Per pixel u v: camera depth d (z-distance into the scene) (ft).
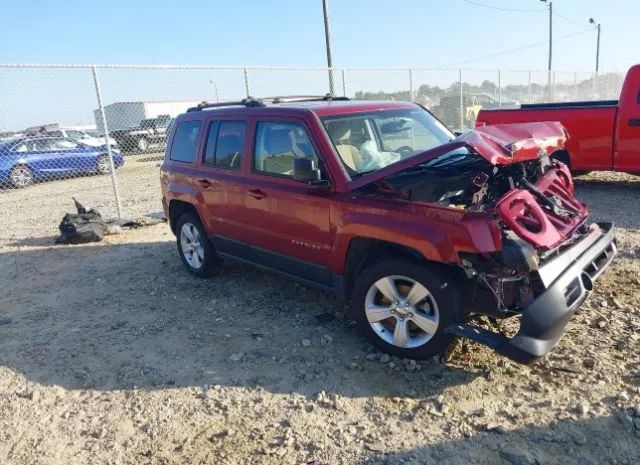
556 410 10.65
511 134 13.08
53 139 51.75
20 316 17.65
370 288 12.99
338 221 13.39
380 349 13.25
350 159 13.99
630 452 9.40
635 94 28.07
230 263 21.49
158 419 11.46
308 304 16.92
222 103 18.89
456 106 59.00
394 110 16.62
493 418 10.58
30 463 10.38
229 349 14.28
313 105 15.65
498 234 10.84
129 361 14.05
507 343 10.78
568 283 11.24
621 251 19.62
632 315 14.37
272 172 15.55
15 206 41.14
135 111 56.90
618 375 11.65
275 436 10.64
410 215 11.95
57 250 25.93
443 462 9.53
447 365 12.51
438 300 11.79
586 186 32.86
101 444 10.80
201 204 18.44
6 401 12.59
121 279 20.75
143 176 53.57
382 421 10.80
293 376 12.71
